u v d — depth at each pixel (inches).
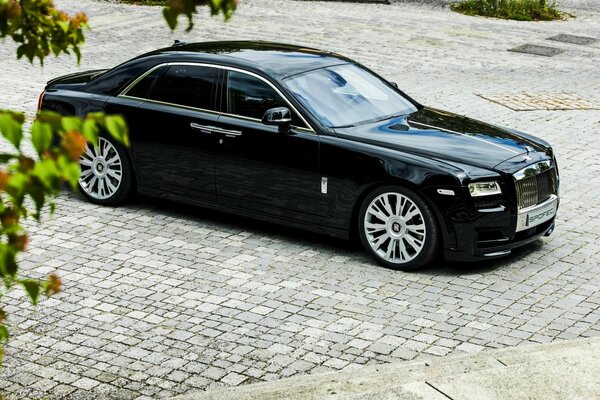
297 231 363.9
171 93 364.2
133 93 372.8
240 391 219.9
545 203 328.2
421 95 602.2
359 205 326.3
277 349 261.9
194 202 362.9
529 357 236.1
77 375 245.9
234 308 290.0
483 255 311.7
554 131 524.4
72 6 900.6
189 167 358.6
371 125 338.6
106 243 346.6
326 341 267.1
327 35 800.9
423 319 282.5
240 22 846.5
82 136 107.4
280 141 334.3
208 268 323.6
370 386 218.1
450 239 309.3
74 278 313.0
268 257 334.6
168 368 250.2
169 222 371.2
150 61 372.8
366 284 309.7
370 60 709.3
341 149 322.7
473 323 280.2
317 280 313.1
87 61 668.1
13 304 290.7
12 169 109.6
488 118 548.7
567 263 331.3
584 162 464.8
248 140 341.1
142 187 375.2
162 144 362.9
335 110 340.8
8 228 120.0
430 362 240.7
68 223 366.9
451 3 1002.1
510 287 308.2
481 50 768.9
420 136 331.9
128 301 295.1
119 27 807.7
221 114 349.1
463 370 229.6
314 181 329.7
